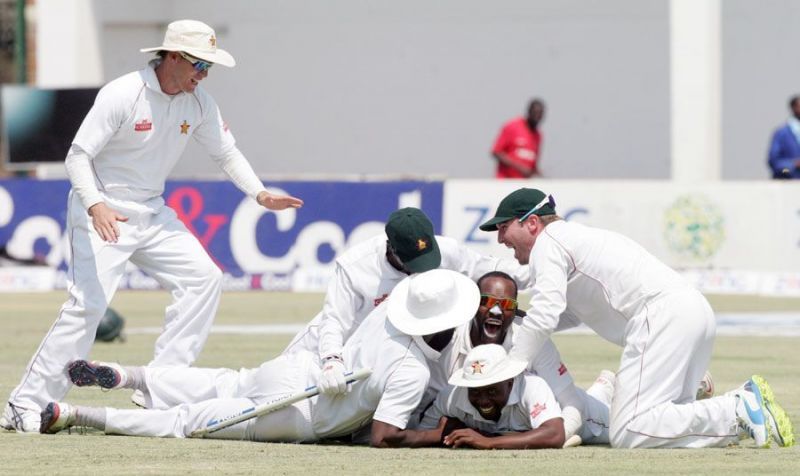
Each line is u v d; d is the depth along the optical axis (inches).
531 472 772.0
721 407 868.6
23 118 2696.9
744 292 2332.7
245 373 960.3
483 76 3535.9
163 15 3577.8
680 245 2364.7
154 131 989.8
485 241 2388.0
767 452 852.6
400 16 3572.8
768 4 3346.5
